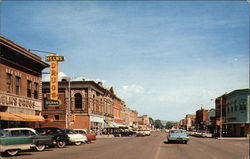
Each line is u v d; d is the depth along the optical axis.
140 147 26.97
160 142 35.97
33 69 35.81
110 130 76.12
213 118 80.06
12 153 19.48
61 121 57.19
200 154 20.31
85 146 28.80
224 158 17.94
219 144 32.75
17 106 31.45
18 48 30.78
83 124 57.72
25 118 30.47
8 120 29.53
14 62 31.14
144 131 64.88
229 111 61.75
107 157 18.11
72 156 18.80
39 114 37.28
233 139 48.38
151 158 17.59
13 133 19.91
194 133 73.69
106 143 34.12
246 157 18.55
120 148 25.78
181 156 18.83
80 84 58.41
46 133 26.80
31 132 21.30
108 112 77.19
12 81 30.83
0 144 18.81
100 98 68.12
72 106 58.03
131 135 67.44
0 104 28.14
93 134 35.09
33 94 35.69
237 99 55.62
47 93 58.22
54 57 37.72
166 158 17.62
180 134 34.03
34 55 34.88
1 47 28.20
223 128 66.88
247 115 53.34
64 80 59.81
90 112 58.19
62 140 26.83
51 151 22.86
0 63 28.47
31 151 22.94
